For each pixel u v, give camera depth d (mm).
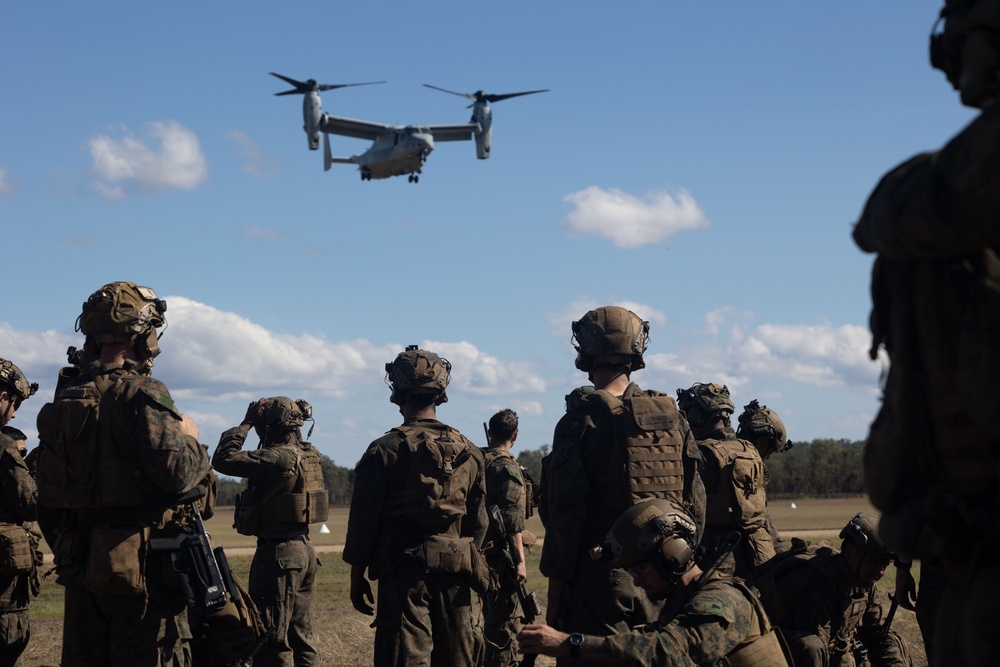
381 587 6438
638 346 5531
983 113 2000
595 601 5074
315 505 8375
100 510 5098
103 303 5238
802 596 5465
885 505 2379
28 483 6543
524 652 3748
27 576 6699
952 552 2217
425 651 6324
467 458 6594
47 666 8617
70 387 5207
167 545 4969
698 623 3643
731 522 7523
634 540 3838
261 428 8438
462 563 6438
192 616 5316
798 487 104562
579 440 5148
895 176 2236
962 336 2139
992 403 2066
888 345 2373
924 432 2268
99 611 5184
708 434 7996
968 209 2004
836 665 5582
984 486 2205
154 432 4992
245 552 26750
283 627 8094
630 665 3572
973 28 2230
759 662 3734
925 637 5074
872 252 2383
